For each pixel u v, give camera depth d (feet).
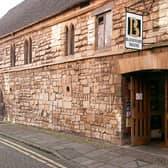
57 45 53.21
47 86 56.08
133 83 38.91
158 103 42.29
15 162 32.22
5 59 73.46
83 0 45.73
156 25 34.81
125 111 39.68
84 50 46.42
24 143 44.21
